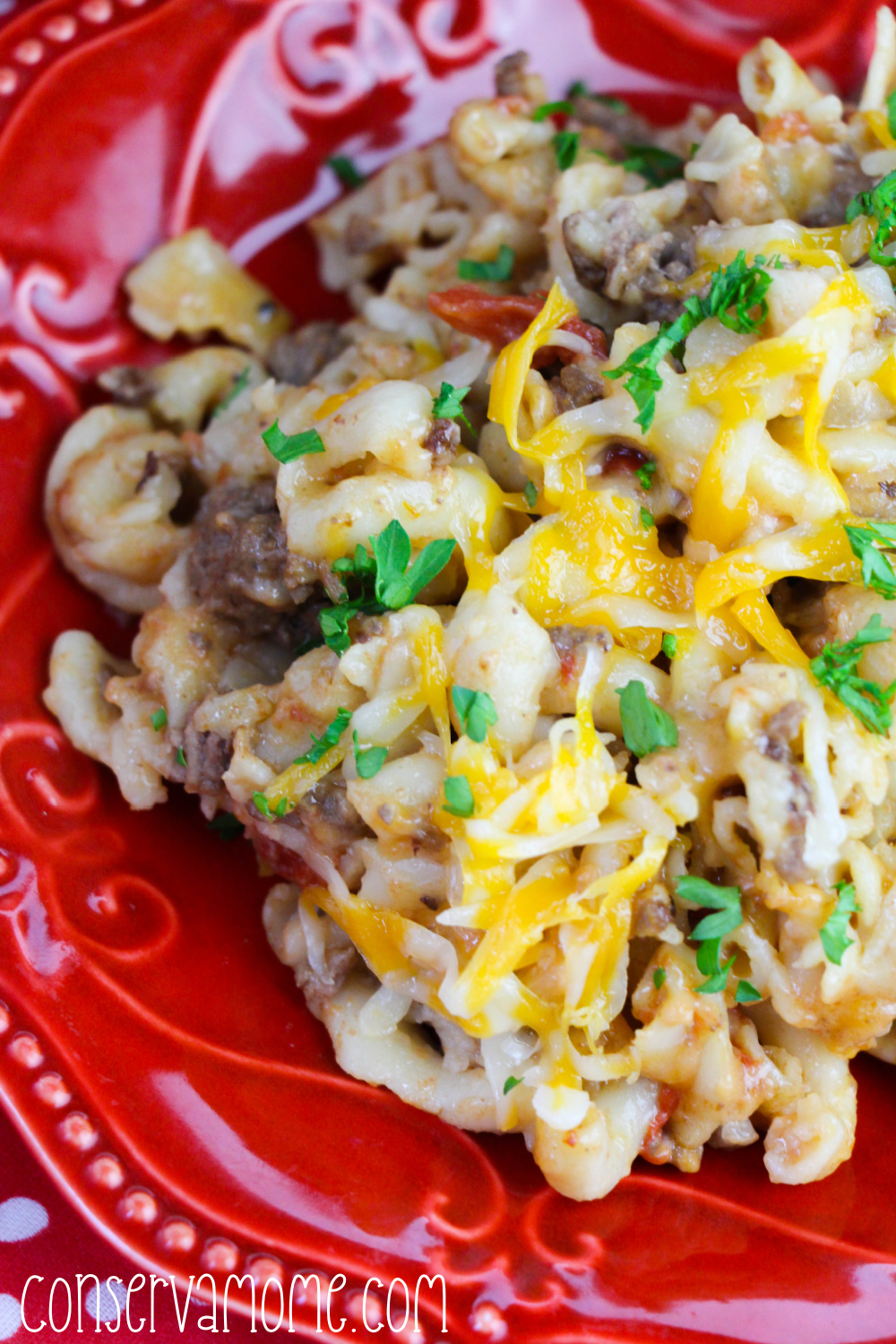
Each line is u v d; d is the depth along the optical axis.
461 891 0.32
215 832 0.36
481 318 0.35
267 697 0.34
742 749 0.32
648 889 0.33
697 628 0.33
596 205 0.36
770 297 0.33
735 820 0.32
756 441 0.33
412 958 0.33
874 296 0.34
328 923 0.34
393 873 0.33
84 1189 0.32
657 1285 0.32
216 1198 0.32
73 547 0.37
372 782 0.33
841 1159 0.33
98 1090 0.32
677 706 0.33
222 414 0.38
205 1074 0.33
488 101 0.38
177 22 0.37
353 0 0.38
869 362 0.33
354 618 0.34
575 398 0.34
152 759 0.35
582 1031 0.33
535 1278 0.32
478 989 0.32
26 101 0.36
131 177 0.38
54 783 0.35
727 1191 0.33
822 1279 0.32
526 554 0.33
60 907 0.33
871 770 0.32
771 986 0.33
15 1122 0.32
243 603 0.35
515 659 0.32
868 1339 0.31
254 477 0.36
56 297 0.37
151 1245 0.31
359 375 0.36
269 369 0.39
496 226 0.37
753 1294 0.32
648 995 0.33
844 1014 0.33
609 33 0.40
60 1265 0.33
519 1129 0.33
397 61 0.39
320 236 0.40
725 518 0.33
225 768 0.34
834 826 0.32
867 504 0.33
